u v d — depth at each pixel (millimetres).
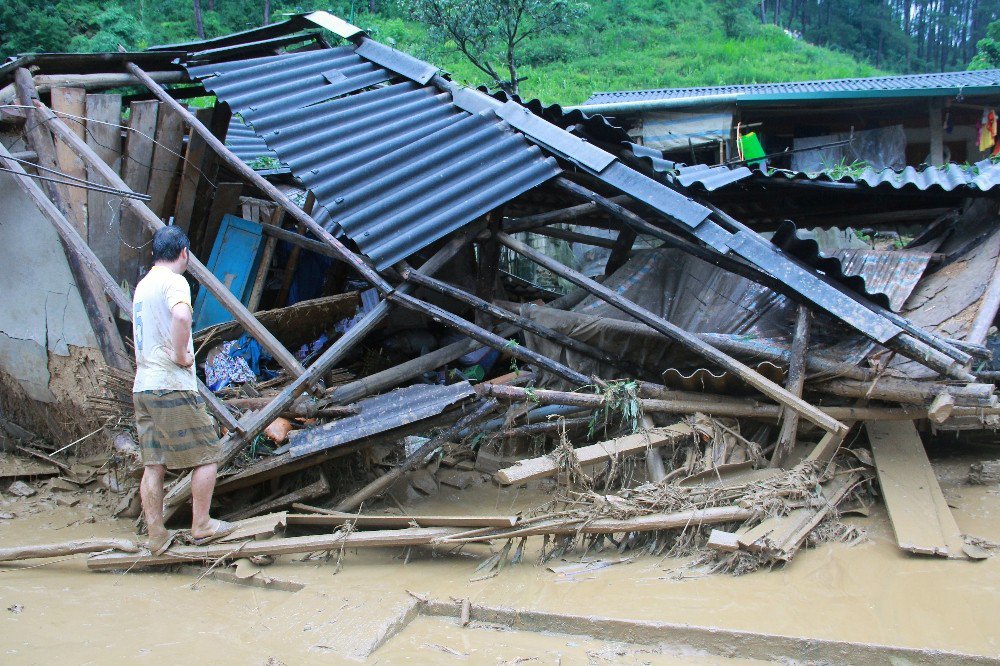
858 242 12242
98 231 7223
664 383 6453
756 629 3672
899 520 4762
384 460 6223
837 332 6516
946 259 7566
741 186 7879
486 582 4438
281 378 7180
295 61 8125
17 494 6535
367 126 7355
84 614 4109
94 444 7305
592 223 8852
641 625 3705
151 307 4633
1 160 6734
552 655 3586
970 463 5910
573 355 7078
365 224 6496
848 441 5797
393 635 3826
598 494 5258
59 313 7246
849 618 3795
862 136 16859
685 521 4688
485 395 5926
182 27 25328
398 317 8469
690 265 7773
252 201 9469
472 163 6906
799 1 51312
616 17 36156
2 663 3473
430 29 17047
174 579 4762
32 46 20047
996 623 3688
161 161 7773
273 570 4719
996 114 16453
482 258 7426
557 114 7262
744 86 18062
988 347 6504
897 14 56625
